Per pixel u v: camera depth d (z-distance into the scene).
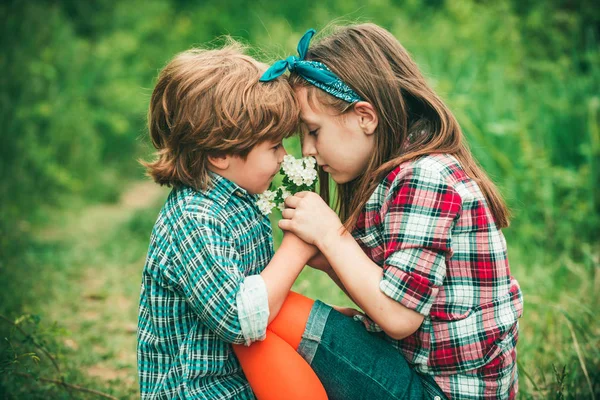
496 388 1.79
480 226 1.78
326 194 2.08
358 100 1.83
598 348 2.51
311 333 1.79
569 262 3.39
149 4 9.57
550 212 3.86
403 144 1.87
